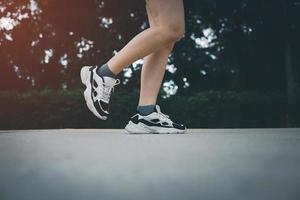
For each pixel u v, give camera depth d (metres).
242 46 10.57
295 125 7.73
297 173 0.76
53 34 10.27
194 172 0.77
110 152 1.15
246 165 0.86
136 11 10.09
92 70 2.39
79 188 0.63
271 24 10.15
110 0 9.97
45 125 7.53
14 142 1.55
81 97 7.52
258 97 7.75
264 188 0.63
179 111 7.55
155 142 1.55
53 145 1.40
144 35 2.34
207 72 10.72
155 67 2.56
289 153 1.09
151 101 2.57
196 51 10.59
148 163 0.90
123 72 10.09
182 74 10.73
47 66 10.52
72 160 0.95
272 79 10.64
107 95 2.40
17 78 10.55
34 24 10.25
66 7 10.00
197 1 10.05
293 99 7.81
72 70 10.46
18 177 0.72
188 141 1.59
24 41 10.34
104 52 10.35
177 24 2.36
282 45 10.18
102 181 0.68
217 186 0.64
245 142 1.51
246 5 10.11
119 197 0.57
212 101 7.65
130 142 1.55
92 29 10.16
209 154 1.07
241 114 7.70
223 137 1.90
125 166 0.85
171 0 2.34
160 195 0.58
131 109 7.41
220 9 10.23
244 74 10.66
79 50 10.41
